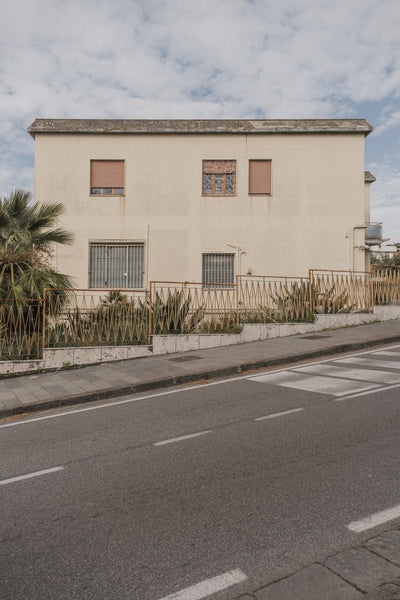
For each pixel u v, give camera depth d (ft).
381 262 81.46
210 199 55.06
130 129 54.80
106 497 11.31
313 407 18.52
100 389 24.63
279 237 54.90
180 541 9.00
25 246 38.11
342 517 9.59
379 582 7.45
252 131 54.90
